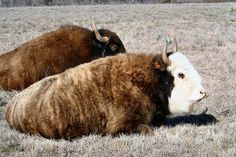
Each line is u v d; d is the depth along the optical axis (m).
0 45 36.06
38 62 19.86
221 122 14.88
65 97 12.45
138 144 11.81
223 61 26.36
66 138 12.61
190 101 13.02
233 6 89.19
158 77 13.09
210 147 11.73
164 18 64.12
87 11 86.25
